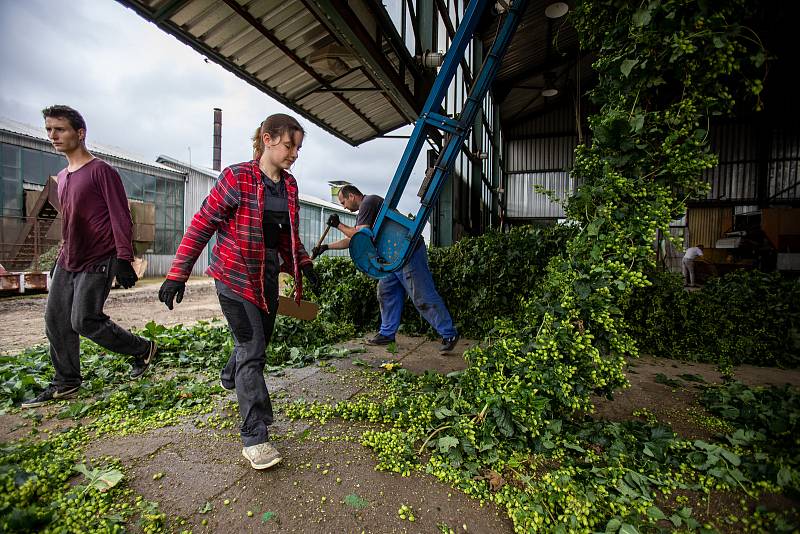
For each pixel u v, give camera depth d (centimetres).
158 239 1928
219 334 473
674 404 288
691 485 185
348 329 520
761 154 1831
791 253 1156
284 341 460
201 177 2078
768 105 1792
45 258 1170
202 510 168
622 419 261
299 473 197
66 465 195
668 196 222
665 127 230
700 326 429
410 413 251
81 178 277
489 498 179
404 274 412
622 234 221
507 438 216
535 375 223
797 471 180
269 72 514
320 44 471
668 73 222
